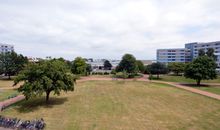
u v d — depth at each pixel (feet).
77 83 239.09
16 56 283.79
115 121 93.40
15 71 278.67
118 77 323.78
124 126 87.10
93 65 590.14
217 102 133.49
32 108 115.55
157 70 311.68
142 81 271.08
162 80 289.74
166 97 150.41
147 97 150.10
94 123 90.48
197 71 218.79
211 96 155.12
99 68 588.91
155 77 327.47
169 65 404.16
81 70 315.99
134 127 85.97
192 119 96.94
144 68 418.92
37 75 117.70
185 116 101.76
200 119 96.94
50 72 119.65
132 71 333.62
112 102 131.75
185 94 163.84
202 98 147.13
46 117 98.94
